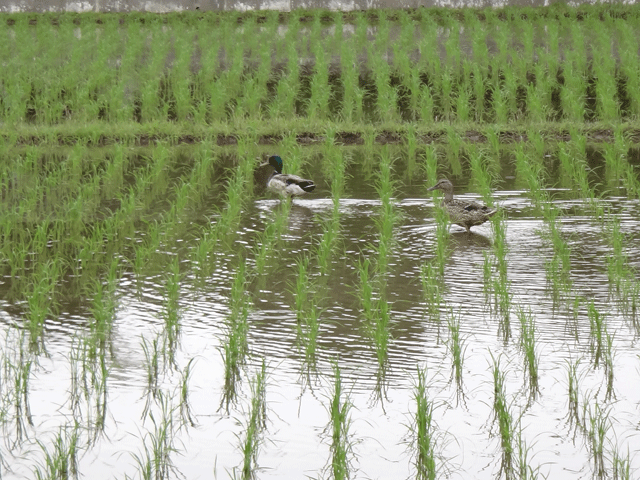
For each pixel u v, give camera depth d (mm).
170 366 9852
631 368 9578
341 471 7289
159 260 14023
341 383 9312
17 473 7703
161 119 26031
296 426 8508
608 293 11938
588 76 30688
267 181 19312
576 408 8711
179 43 35156
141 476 7656
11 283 12867
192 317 11398
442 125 24984
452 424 8484
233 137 24656
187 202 18172
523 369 9617
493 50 35281
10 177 20469
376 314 11305
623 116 26531
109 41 36094
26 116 27516
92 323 10914
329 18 43375
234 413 8781
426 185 19469
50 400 9055
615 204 17125
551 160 21766
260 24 41969
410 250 14344
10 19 42938
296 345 10406
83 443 8219
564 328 10734
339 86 30938
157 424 8562
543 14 41875
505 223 15789
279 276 13117
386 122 25516
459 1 44969
